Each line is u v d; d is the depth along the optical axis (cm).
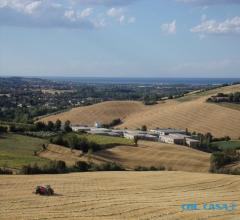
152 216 5066
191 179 7812
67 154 11569
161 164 11275
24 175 7869
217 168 10744
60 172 8956
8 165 9331
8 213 5031
